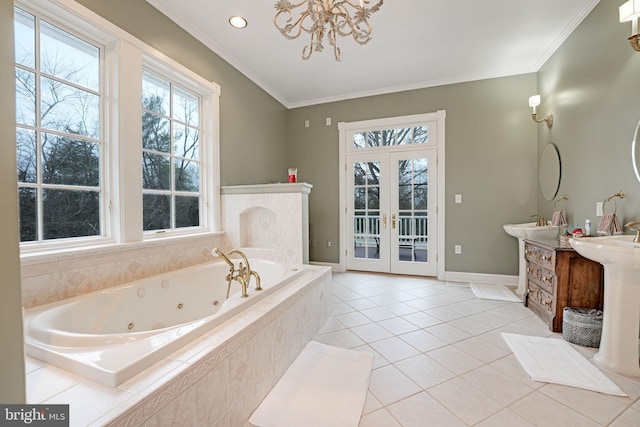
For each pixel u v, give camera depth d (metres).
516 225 3.26
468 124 3.78
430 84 3.92
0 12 0.63
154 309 2.04
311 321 2.15
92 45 1.98
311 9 1.57
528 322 2.47
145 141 2.37
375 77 3.79
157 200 2.46
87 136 1.94
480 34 2.82
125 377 0.91
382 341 2.12
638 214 1.90
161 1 2.33
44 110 1.71
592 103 2.39
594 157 2.37
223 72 3.15
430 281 3.84
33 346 1.06
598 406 1.41
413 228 4.13
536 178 3.50
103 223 2.03
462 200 3.82
